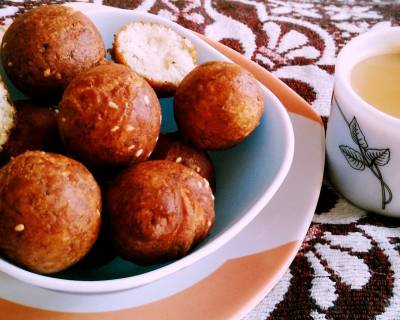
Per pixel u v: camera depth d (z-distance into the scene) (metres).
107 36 0.30
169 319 0.20
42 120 0.24
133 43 0.29
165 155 0.24
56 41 0.23
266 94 0.26
